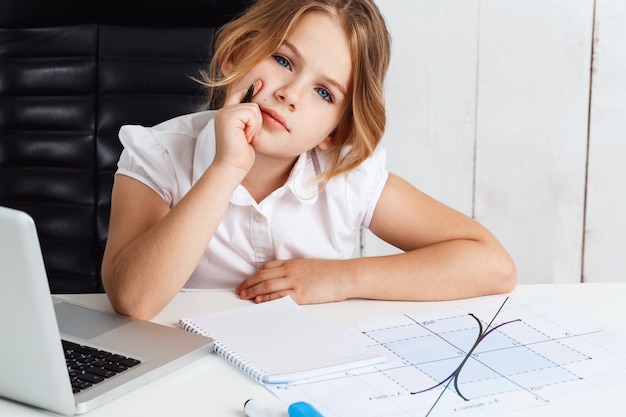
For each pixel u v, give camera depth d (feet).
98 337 3.09
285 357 2.97
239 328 3.26
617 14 6.96
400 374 2.91
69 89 4.92
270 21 3.80
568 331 3.34
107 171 4.97
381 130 4.13
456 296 3.76
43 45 4.90
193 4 4.78
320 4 3.75
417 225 4.27
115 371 2.80
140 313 3.44
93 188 4.99
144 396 2.72
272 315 3.41
